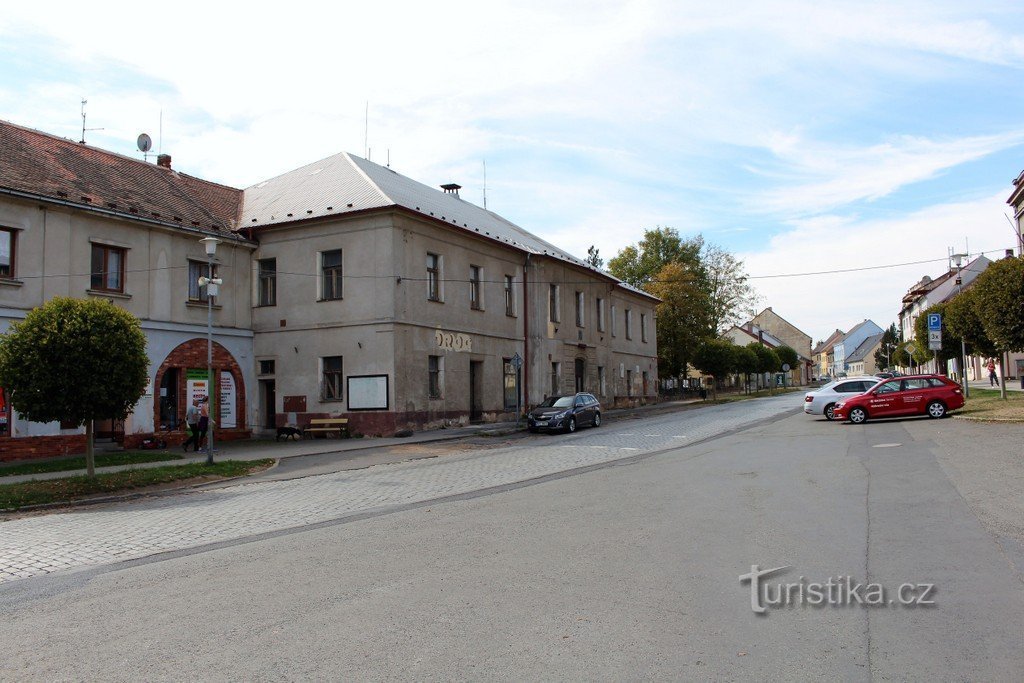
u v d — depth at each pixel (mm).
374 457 20406
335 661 4945
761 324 135750
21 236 21328
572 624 5547
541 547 8133
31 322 14938
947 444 16391
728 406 45469
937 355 37156
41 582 7645
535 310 36656
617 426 30266
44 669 4996
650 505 10617
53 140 26156
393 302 26609
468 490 13117
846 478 12492
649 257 69875
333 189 29641
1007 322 20250
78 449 22234
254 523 10672
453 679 4586
